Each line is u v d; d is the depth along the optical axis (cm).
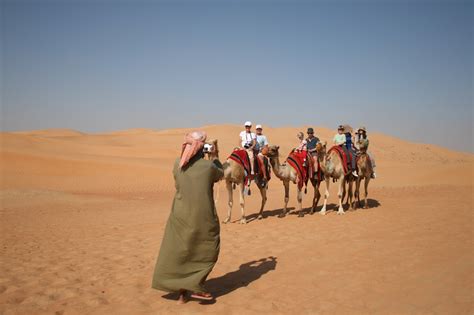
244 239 1031
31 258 917
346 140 1436
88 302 624
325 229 1100
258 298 614
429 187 2169
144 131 12062
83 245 1061
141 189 2875
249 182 1283
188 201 577
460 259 709
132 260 882
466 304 529
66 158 3794
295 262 790
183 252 576
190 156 584
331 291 623
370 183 2678
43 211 1839
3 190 2555
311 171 1349
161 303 613
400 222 1127
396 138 9850
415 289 599
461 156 8750
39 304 620
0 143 4528
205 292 589
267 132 8919
